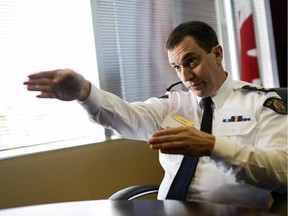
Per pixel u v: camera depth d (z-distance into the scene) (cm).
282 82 324
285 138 110
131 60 220
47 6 185
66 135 193
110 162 198
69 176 181
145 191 135
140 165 212
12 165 163
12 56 173
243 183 110
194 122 140
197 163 125
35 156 170
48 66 185
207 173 124
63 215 87
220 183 121
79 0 197
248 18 242
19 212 93
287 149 103
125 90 217
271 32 328
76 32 196
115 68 212
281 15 329
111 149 199
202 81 126
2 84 170
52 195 175
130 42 219
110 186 197
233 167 97
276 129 114
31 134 180
